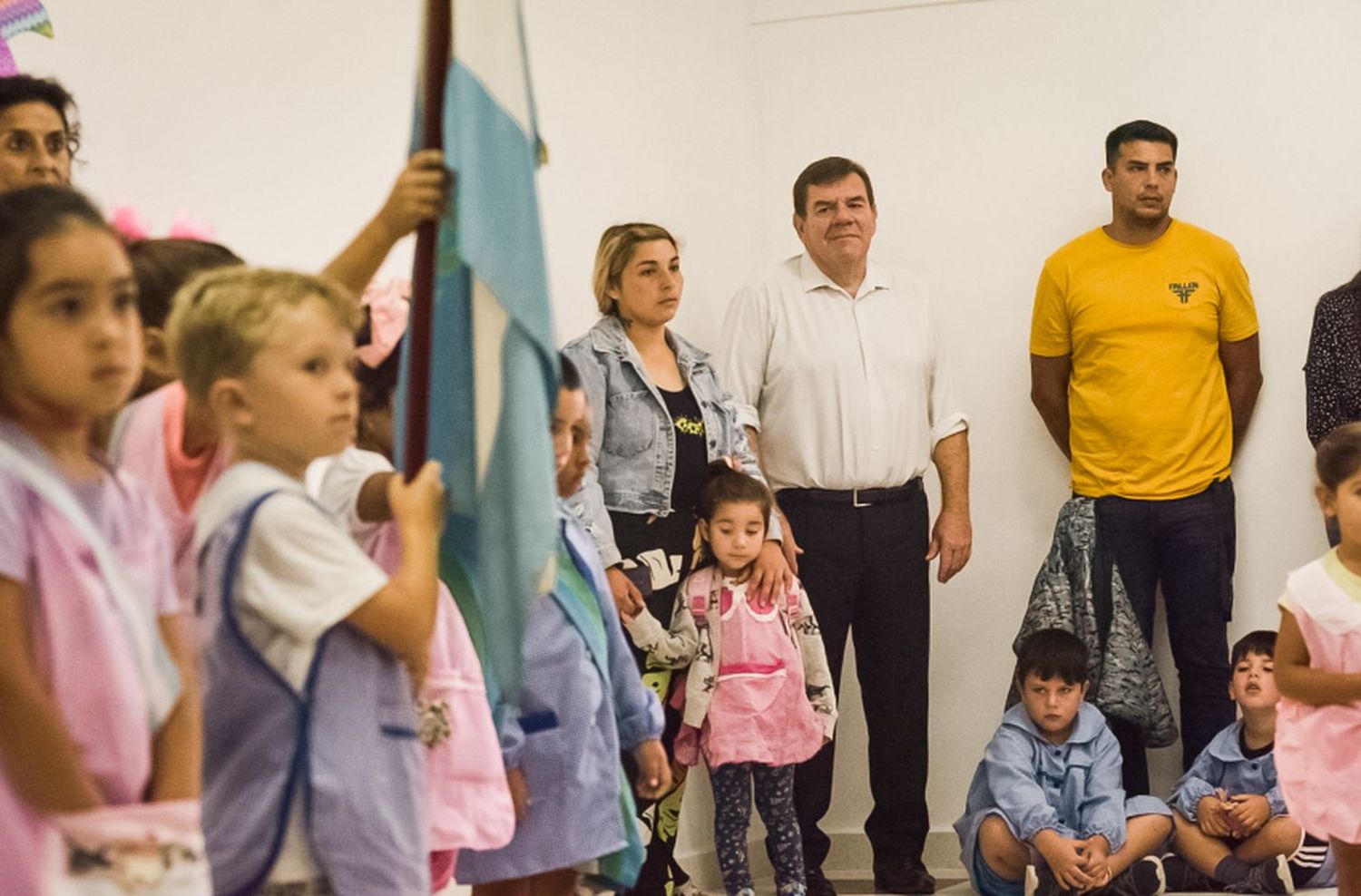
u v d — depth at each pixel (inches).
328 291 73.4
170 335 73.8
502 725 95.3
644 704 109.7
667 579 155.3
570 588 102.5
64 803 58.4
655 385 157.6
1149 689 183.3
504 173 74.1
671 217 191.9
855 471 179.5
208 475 79.0
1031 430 199.9
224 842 69.8
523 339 74.6
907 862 179.3
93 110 123.6
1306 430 193.0
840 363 180.5
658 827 157.1
